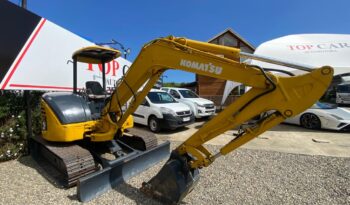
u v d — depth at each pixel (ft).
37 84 20.77
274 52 35.47
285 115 9.08
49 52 22.36
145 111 30.53
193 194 12.41
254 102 9.49
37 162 16.40
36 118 20.03
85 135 14.69
